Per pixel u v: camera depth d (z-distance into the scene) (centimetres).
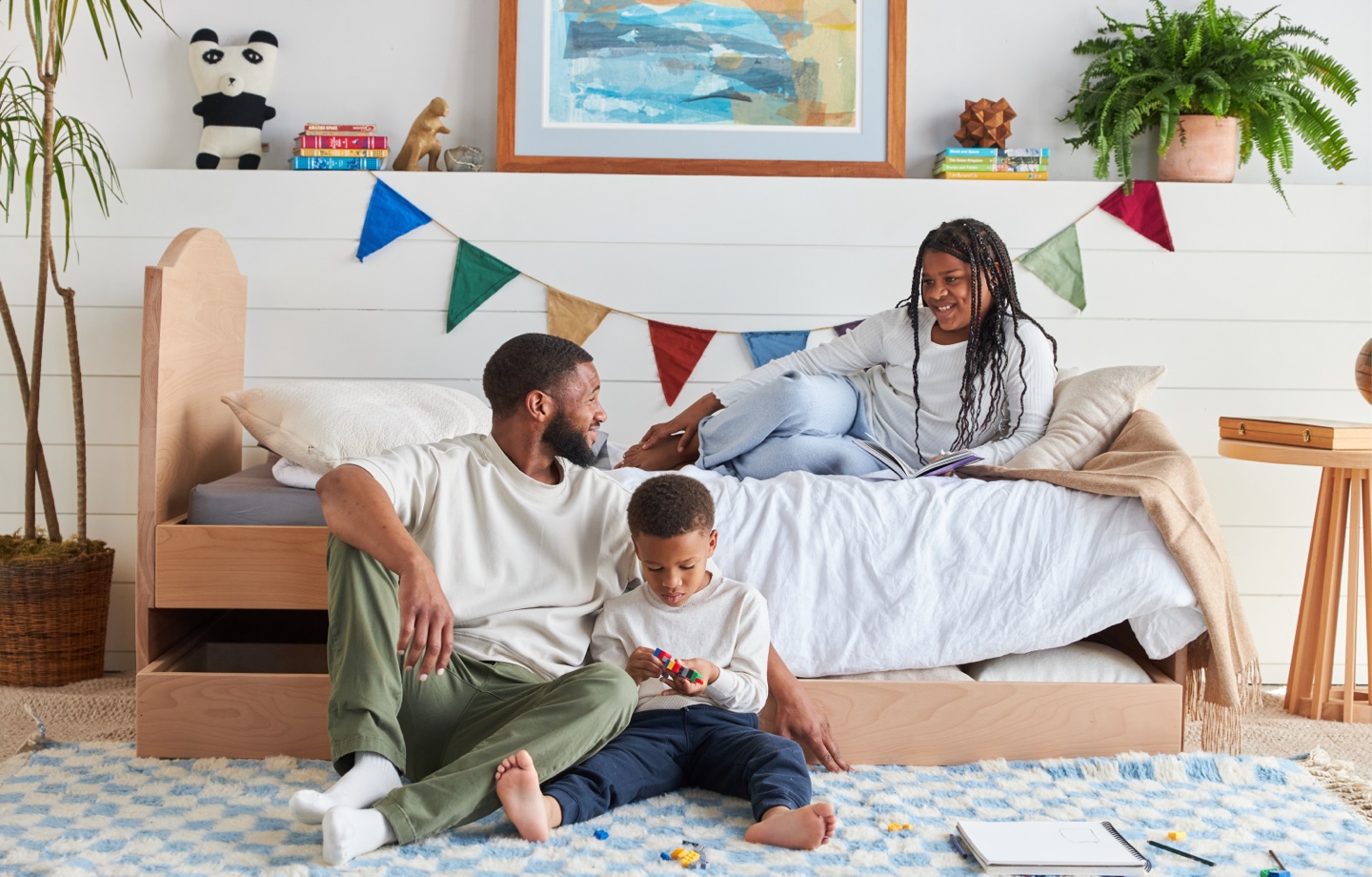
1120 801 157
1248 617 250
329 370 247
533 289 249
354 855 130
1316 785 164
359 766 139
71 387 243
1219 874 132
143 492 180
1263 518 250
